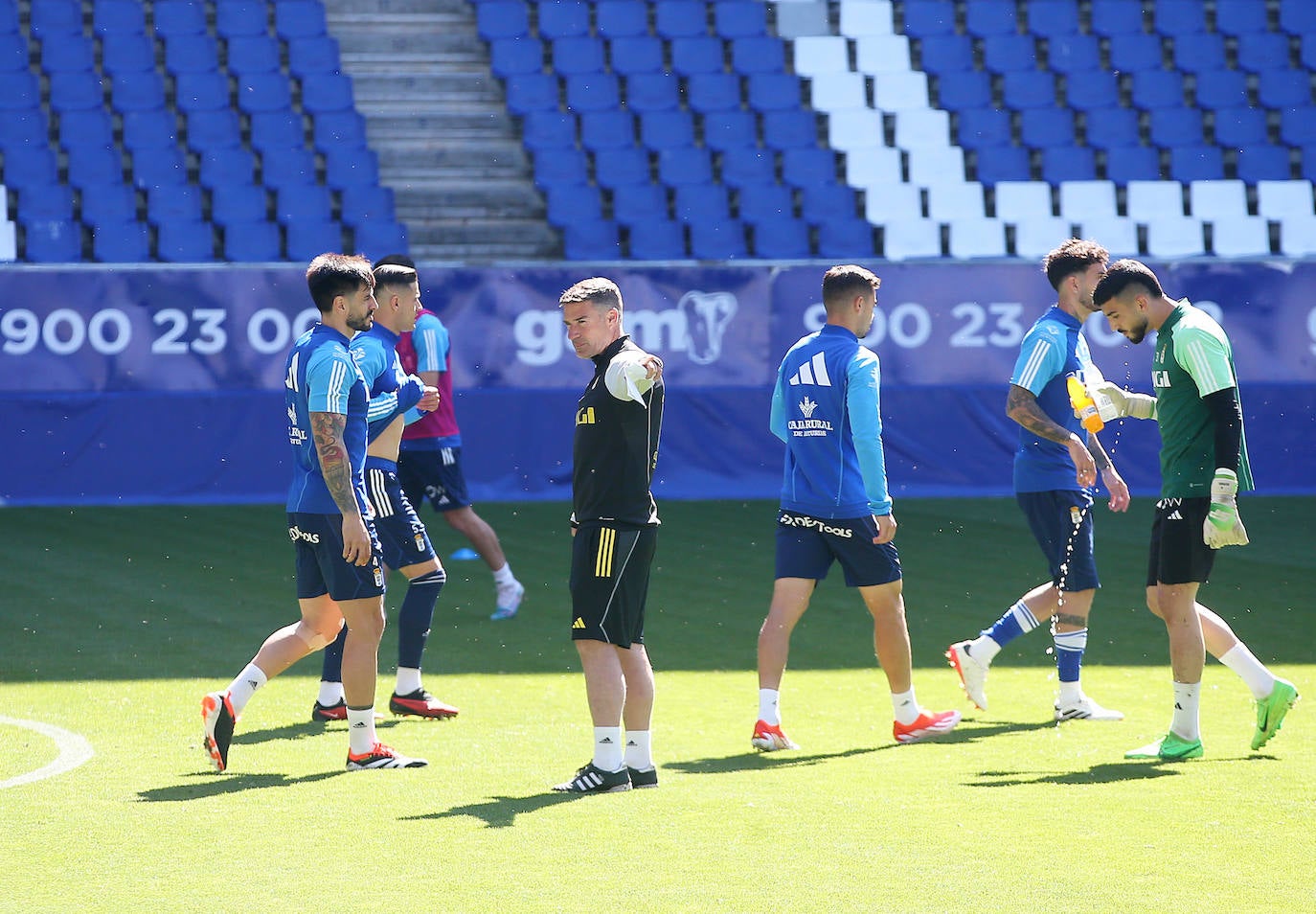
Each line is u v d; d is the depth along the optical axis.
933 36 69.69
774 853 15.29
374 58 67.00
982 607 33.38
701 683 25.95
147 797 17.78
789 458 22.12
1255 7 70.38
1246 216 64.81
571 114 65.38
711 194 63.19
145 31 65.44
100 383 48.78
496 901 13.70
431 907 13.51
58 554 39.91
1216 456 19.45
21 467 48.31
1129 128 67.75
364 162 62.69
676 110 66.50
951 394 51.62
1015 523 46.03
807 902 13.65
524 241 62.56
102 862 14.98
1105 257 23.72
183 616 31.53
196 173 62.28
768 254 62.12
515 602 32.22
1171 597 20.09
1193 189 65.31
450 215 62.97
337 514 19.48
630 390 17.84
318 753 20.48
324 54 65.62
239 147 62.66
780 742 20.91
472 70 67.62
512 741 21.34
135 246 58.59
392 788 18.36
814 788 18.30
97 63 64.81
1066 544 23.36
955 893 13.90
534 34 68.19
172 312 49.03
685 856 15.20
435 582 23.52
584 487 18.39
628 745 18.62
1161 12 70.06
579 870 14.69
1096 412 22.41
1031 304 51.91
